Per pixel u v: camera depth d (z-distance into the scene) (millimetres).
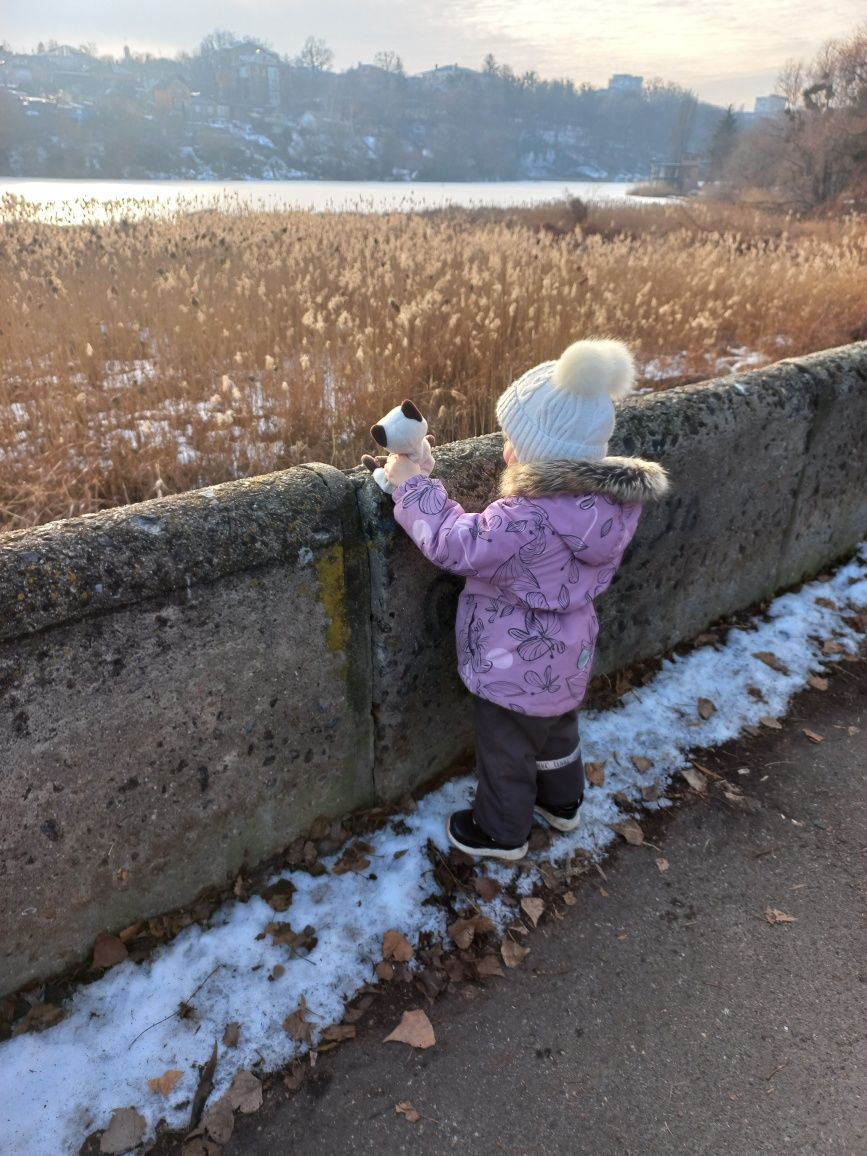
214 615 1649
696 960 1967
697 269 8680
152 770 1711
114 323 5910
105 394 4828
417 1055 1732
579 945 1992
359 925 1989
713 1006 1857
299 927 1971
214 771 1829
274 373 4738
